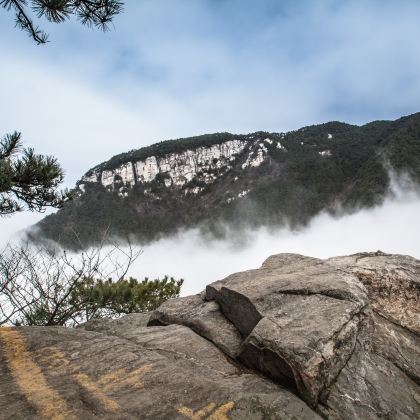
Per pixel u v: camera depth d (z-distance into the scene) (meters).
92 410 2.24
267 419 2.24
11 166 4.62
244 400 2.38
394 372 3.04
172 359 3.15
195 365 3.05
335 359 2.79
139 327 4.30
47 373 2.77
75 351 3.18
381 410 2.57
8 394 2.42
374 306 4.00
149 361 2.99
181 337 3.64
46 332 3.55
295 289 3.73
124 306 8.55
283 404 2.39
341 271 4.28
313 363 2.58
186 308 4.45
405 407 2.68
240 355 3.12
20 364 2.92
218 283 4.54
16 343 3.27
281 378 2.74
